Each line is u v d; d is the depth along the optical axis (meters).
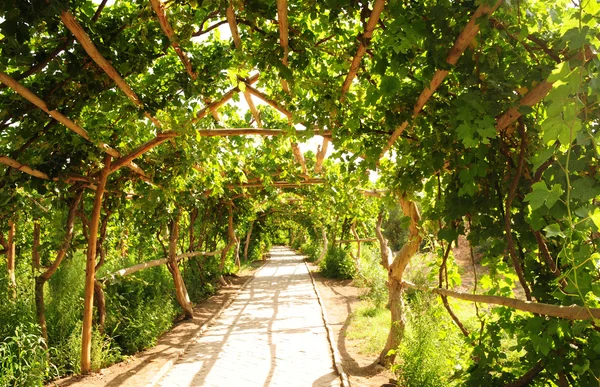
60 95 3.43
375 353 6.21
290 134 3.96
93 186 5.38
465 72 2.14
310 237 28.62
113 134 5.01
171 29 2.94
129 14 3.25
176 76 3.92
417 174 3.18
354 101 3.36
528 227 2.36
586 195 1.44
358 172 3.47
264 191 11.95
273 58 3.01
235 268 17.83
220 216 13.73
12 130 4.13
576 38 1.31
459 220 2.66
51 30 2.82
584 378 1.94
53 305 5.96
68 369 5.31
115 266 8.59
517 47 2.22
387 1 2.29
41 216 5.74
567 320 1.95
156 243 10.77
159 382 5.22
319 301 10.93
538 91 2.04
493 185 2.48
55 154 4.69
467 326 4.55
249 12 2.74
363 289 12.52
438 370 4.10
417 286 4.80
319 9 2.74
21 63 2.97
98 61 2.93
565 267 2.28
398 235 22.89
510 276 3.08
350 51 2.85
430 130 2.75
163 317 7.50
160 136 4.75
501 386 2.37
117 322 6.38
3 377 3.93
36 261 6.54
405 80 3.06
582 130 1.42
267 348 6.74
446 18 2.01
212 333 7.80
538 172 2.23
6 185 4.41
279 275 17.86
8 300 5.34
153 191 6.22
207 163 6.40
